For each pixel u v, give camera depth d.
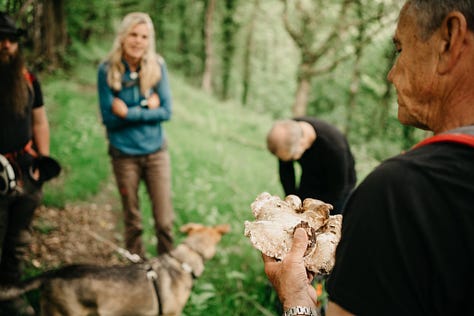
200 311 3.45
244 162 9.26
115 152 3.78
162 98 3.79
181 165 7.52
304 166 3.28
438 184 0.71
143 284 2.92
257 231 1.17
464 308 0.69
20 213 2.93
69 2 12.21
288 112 31.22
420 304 0.70
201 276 4.07
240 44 31.48
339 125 18.06
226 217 5.60
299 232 1.13
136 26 3.55
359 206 0.77
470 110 0.80
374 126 16.53
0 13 2.59
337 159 3.11
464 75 0.80
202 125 12.55
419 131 9.93
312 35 13.68
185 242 3.20
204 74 24.81
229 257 4.57
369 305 0.72
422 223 0.70
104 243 4.66
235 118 15.84
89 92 11.22
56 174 3.02
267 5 27.42
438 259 0.69
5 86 2.62
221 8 27.55
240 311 3.65
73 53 12.51
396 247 0.71
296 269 1.10
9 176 2.66
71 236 4.63
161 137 3.88
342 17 12.48
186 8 26.84
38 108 3.04
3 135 2.69
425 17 0.82
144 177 3.90
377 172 0.77
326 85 20.34
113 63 3.63
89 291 2.74
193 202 5.67
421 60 0.84
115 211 5.52
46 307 2.71
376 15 11.52
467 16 0.77
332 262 1.14
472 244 0.68
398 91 0.91
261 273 4.26
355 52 12.38
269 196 1.30
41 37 10.20
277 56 33.03
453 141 0.75
